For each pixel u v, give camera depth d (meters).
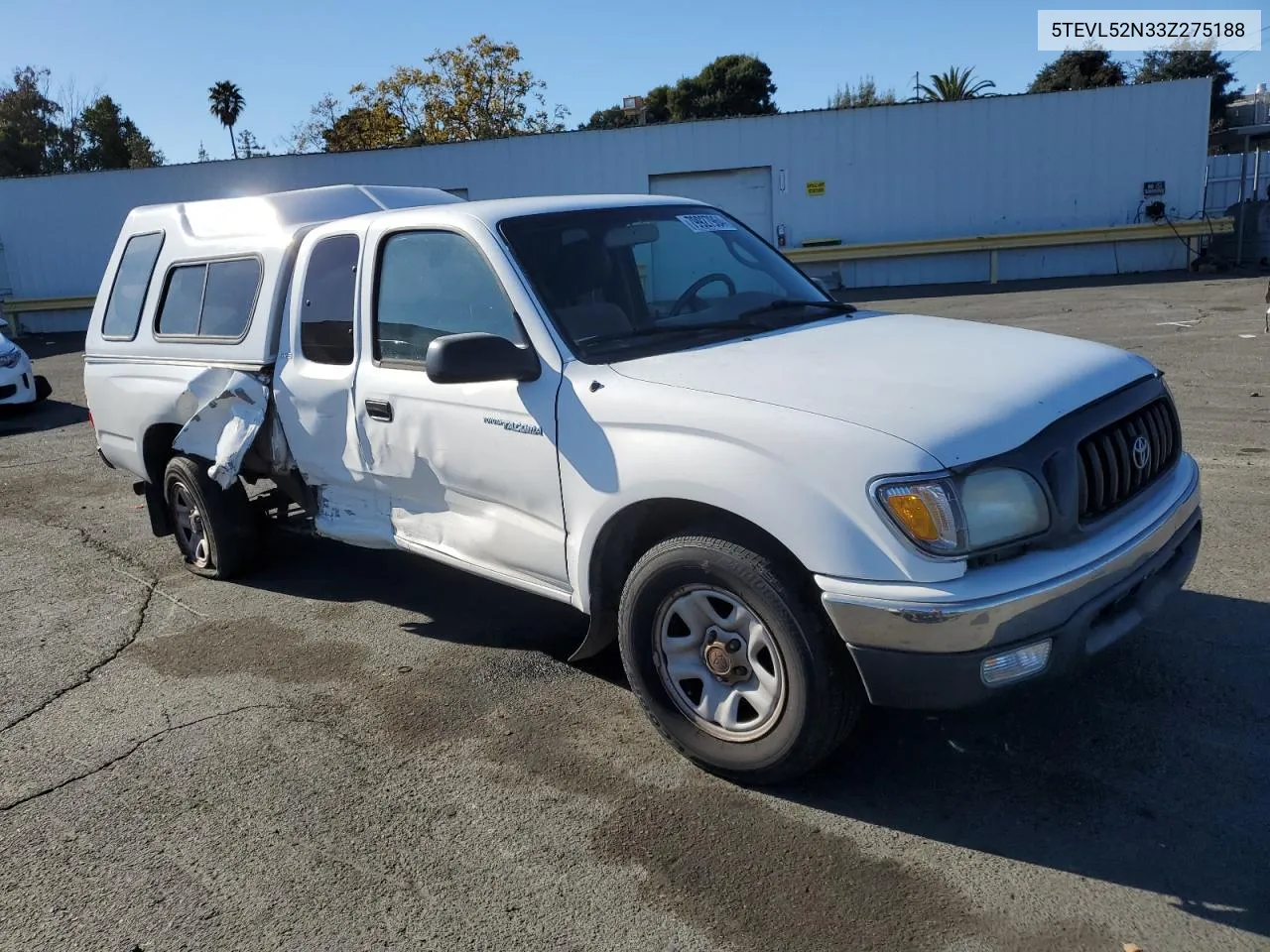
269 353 4.84
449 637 4.79
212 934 2.79
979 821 3.09
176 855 3.16
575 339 3.66
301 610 5.26
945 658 2.78
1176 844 2.92
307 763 3.69
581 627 4.82
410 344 4.18
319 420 4.60
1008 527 2.86
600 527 3.46
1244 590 4.58
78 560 6.36
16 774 3.73
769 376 3.31
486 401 3.79
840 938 2.62
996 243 21.34
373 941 2.73
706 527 3.26
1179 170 21.11
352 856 3.11
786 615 3.03
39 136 56.03
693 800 3.30
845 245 22.19
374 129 44.88
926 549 2.78
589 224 4.13
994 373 3.26
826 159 21.78
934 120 21.44
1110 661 4.01
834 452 2.88
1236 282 18.02
